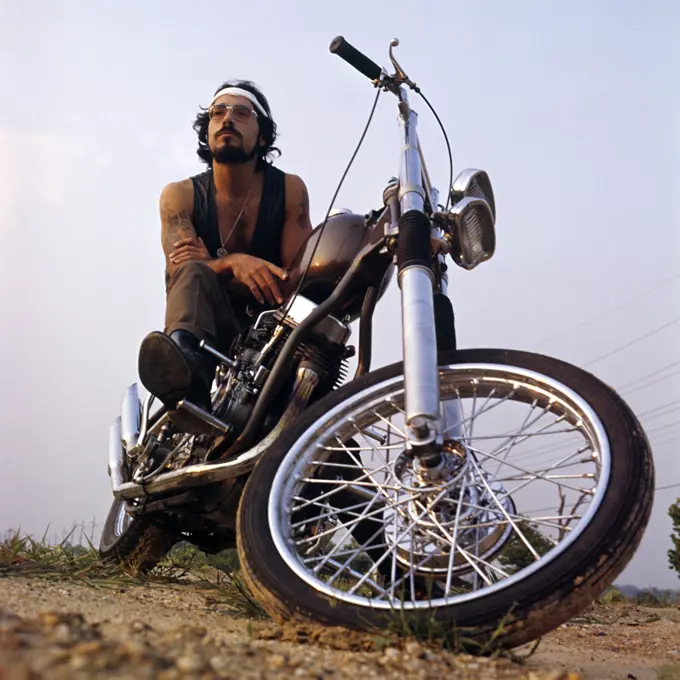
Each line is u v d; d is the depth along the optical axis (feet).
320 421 7.93
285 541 7.11
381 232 9.19
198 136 13.47
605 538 5.94
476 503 6.82
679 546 43.01
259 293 10.28
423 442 6.83
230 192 11.98
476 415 7.37
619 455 6.39
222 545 11.14
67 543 11.57
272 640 6.22
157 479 10.03
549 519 6.45
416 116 9.42
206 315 10.07
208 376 9.65
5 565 9.87
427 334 7.30
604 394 6.92
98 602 7.75
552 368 7.39
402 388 7.97
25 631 4.58
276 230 12.12
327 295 9.93
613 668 8.09
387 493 7.27
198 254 11.34
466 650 5.92
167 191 11.85
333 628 6.22
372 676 5.11
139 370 9.22
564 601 5.84
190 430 9.46
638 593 24.93
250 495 7.52
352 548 8.12
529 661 8.02
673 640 11.61
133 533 11.52
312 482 7.80
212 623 7.34
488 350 7.85
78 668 3.97
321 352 9.38
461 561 6.81
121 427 11.28
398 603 6.32
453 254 9.30
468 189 9.24
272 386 9.18
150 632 5.58
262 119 12.30
